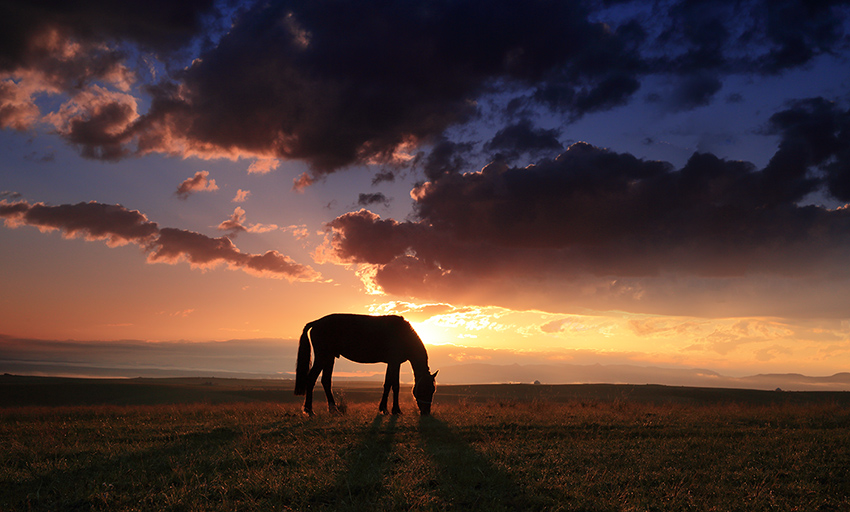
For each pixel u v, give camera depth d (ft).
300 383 50.65
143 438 34.88
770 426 42.80
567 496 23.15
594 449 31.55
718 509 21.45
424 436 35.45
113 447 31.48
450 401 110.83
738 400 121.08
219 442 33.19
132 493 23.06
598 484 24.49
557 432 38.01
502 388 191.83
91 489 23.27
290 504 21.86
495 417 45.52
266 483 23.91
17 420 50.62
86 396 179.73
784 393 141.18
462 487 24.02
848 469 27.84
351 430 37.17
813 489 24.27
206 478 24.81
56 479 24.91
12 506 21.62
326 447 31.37
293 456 28.76
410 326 53.57
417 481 24.48
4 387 190.60
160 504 21.57
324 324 52.60
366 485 24.02
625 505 21.61
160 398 170.81
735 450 31.65
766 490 23.81
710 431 38.91
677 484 24.67
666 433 38.09
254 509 20.97
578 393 146.92
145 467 26.86
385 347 52.44
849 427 43.04
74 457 29.12
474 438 35.68
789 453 30.68
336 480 24.41
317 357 52.19
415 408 56.95
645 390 159.74
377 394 148.36
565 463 28.19
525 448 31.71
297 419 43.78
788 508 21.75
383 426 39.29
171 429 38.34
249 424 39.83
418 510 20.72
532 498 22.65
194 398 168.45
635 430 39.11
